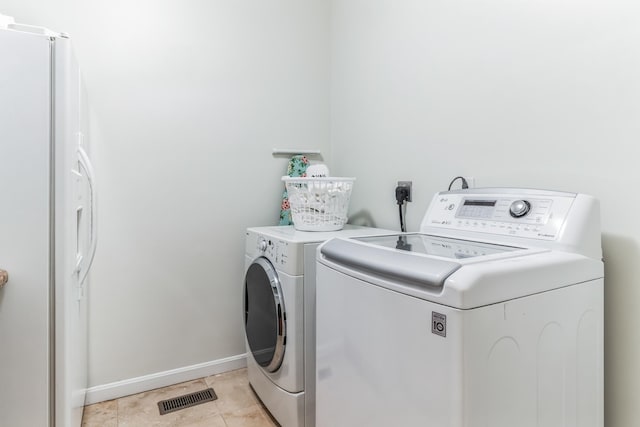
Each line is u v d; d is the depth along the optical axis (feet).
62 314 3.76
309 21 7.86
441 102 5.47
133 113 6.22
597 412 3.33
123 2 6.09
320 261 4.00
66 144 3.74
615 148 3.58
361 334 3.30
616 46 3.55
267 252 5.56
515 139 4.47
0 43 3.52
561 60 3.99
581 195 3.44
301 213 6.00
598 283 3.33
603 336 3.38
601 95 3.67
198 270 6.87
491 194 4.13
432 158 5.64
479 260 2.80
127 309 6.31
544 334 2.87
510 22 4.50
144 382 6.46
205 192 6.88
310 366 5.02
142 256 6.40
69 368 3.86
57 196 3.71
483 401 2.48
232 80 7.05
